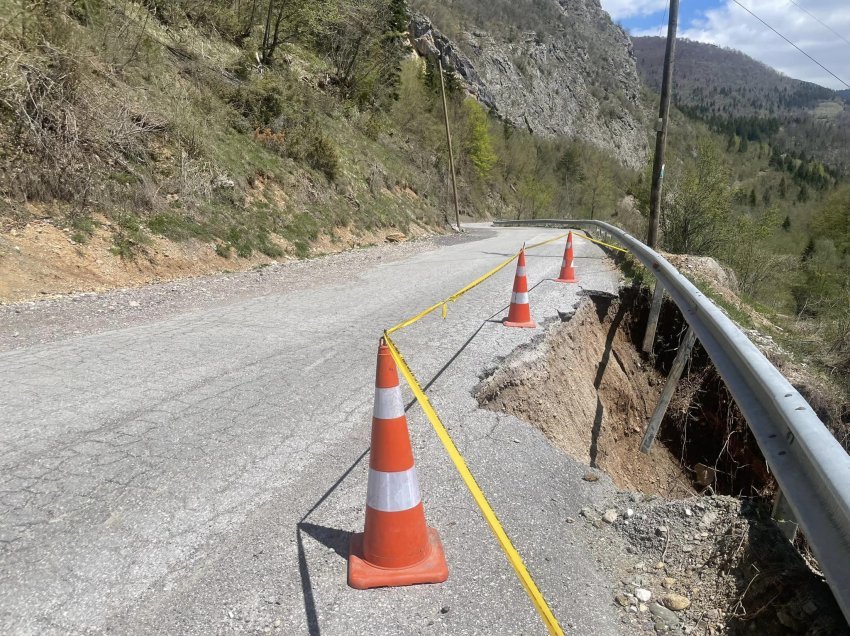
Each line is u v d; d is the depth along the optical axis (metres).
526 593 2.63
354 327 6.72
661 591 2.78
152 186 10.51
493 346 6.06
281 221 13.39
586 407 6.68
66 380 4.77
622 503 3.59
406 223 20.50
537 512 3.33
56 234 8.58
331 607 2.46
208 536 2.86
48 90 9.44
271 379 4.96
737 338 3.50
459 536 3.02
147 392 4.58
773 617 2.47
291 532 2.94
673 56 14.52
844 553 1.81
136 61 12.82
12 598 2.39
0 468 3.36
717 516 3.16
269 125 16.47
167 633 2.27
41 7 10.21
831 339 10.66
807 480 2.17
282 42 23.42
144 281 8.99
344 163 19.75
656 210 15.29
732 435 8.12
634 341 9.45
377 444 2.65
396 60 34.44
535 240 19.73
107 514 2.98
